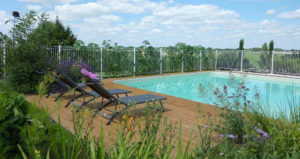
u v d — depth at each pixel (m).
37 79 6.65
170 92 10.38
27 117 1.64
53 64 7.17
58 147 1.78
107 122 4.13
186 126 4.07
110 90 5.99
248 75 14.59
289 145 2.63
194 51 16.06
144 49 13.13
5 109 1.58
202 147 2.18
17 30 6.78
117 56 11.98
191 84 12.44
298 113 3.24
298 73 13.38
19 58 6.68
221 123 3.70
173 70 15.05
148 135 1.95
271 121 3.17
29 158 1.53
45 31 7.50
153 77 12.72
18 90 6.47
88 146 1.52
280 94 9.95
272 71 14.58
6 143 1.56
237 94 3.85
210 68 17.41
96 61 11.18
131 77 12.10
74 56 10.23
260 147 2.54
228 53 16.70
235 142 2.81
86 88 7.86
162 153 1.68
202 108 5.48
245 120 3.16
